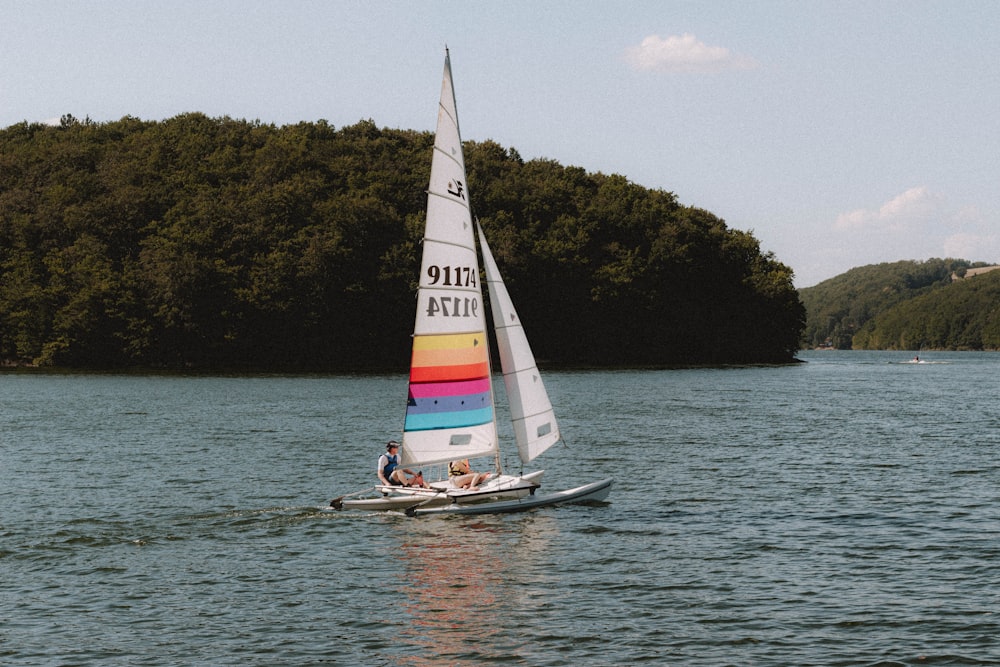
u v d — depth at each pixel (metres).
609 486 35.44
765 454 48.59
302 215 174.50
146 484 39.56
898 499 35.88
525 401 33.28
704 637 20.67
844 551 27.80
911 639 20.44
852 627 21.20
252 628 21.38
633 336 188.25
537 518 32.28
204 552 27.95
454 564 26.47
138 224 176.38
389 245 172.75
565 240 187.62
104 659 19.59
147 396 93.00
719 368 169.00
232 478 41.16
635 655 19.67
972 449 50.50
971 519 32.09
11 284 162.50
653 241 196.00
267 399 88.88
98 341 155.88
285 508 33.69
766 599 23.23
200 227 168.50
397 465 33.00
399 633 21.03
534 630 21.17
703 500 35.75
